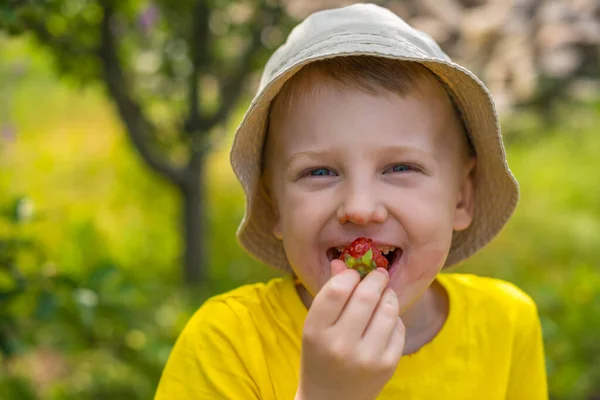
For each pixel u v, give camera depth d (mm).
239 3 4031
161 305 3820
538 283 4473
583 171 6578
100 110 7945
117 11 3674
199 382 1597
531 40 4852
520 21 4773
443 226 1545
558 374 3207
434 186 1537
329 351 1339
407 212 1485
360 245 1424
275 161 1619
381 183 1494
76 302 2541
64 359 3754
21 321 2887
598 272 4793
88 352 3549
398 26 1651
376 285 1376
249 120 1559
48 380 3566
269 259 1872
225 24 4188
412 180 1515
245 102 5520
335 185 1494
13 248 2578
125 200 5816
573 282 3723
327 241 1500
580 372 3230
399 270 1514
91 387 3441
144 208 5707
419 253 1514
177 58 4305
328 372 1354
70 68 3822
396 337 1391
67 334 3336
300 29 1706
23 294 2574
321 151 1492
